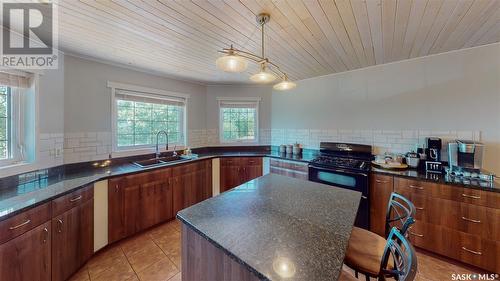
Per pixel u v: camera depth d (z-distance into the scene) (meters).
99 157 2.68
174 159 3.47
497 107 2.17
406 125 2.73
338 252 0.86
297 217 1.20
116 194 2.30
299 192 1.65
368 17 1.67
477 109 2.27
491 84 2.19
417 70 2.63
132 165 2.79
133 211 2.46
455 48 2.32
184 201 3.09
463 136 2.35
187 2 1.47
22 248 1.36
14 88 1.92
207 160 3.47
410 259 0.78
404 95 2.74
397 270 0.98
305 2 1.47
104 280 1.80
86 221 1.97
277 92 4.17
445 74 2.45
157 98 3.38
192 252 1.17
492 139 2.20
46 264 1.53
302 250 0.87
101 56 2.52
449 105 2.43
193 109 3.95
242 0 1.45
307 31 1.91
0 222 1.23
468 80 2.31
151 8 1.55
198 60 2.69
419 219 2.15
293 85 1.90
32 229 1.42
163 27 1.83
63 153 2.33
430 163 2.35
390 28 1.86
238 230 1.04
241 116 4.34
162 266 2.00
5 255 1.26
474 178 2.04
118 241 2.41
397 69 2.78
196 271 1.14
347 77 3.24
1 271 1.24
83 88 2.53
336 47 2.29
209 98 4.18
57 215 1.63
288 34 1.96
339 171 2.68
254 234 1.00
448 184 1.98
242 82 4.03
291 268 0.75
